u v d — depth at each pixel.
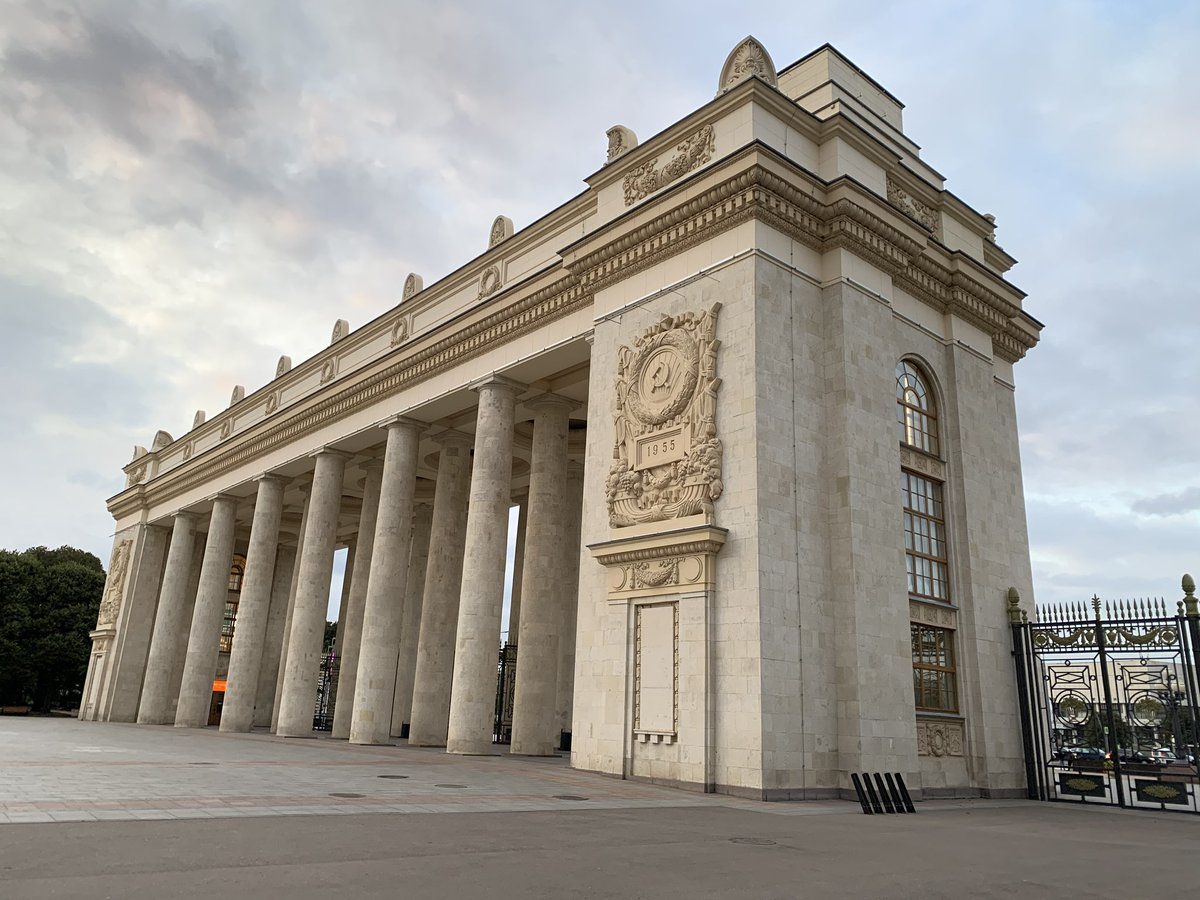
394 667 38.91
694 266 27.16
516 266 37.06
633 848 12.00
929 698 26.95
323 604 45.09
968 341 32.16
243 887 8.22
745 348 24.81
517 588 52.34
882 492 26.05
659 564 24.98
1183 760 24.64
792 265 26.34
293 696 43.03
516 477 53.16
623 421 27.67
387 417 42.16
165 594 60.97
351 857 10.09
